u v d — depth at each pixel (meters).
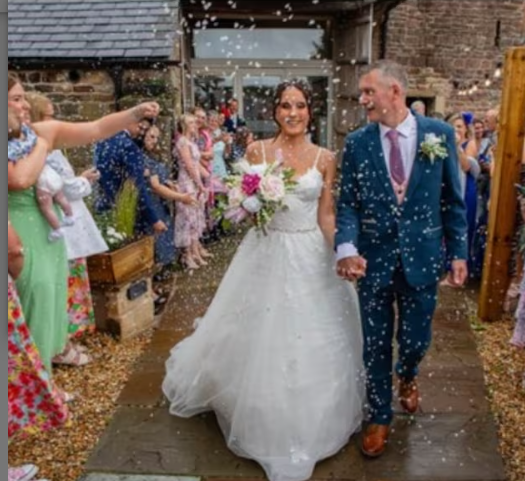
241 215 2.37
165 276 4.93
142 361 3.33
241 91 9.05
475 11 9.01
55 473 2.35
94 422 2.71
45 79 6.45
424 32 8.92
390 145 2.17
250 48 8.95
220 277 4.92
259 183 2.34
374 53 8.62
